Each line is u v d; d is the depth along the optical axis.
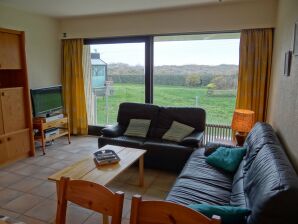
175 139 3.57
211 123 4.39
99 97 5.32
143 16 4.42
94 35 4.81
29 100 3.92
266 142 2.17
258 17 3.73
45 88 4.36
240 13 3.82
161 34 4.39
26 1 3.72
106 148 3.11
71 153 4.18
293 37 2.19
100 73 5.20
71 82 5.16
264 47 3.74
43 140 4.12
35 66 4.64
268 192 1.38
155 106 4.05
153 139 3.72
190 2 3.76
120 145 3.61
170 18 4.25
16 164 3.68
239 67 3.93
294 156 1.97
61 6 4.00
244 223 1.48
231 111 4.37
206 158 2.83
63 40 5.09
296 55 2.01
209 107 4.51
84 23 4.88
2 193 2.82
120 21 4.60
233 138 3.96
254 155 2.20
